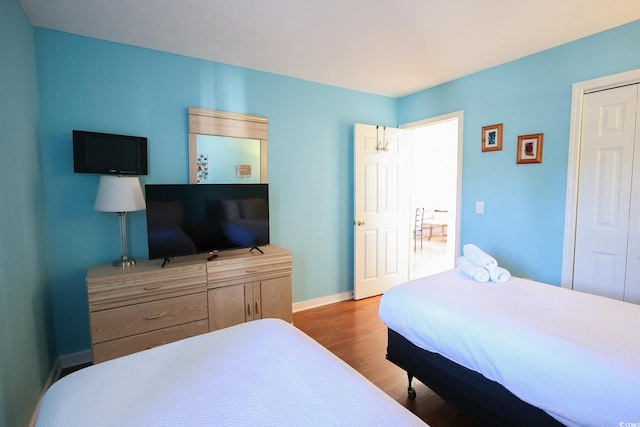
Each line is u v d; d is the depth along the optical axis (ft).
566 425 3.71
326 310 10.82
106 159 7.55
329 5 6.15
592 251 7.58
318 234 11.14
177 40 7.67
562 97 7.89
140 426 2.58
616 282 7.23
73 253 7.53
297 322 9.86
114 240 7.98
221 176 9.15
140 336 7.00
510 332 4.35
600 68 7.25
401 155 12.39
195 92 8.76
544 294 5.72
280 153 10.16
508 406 4.36
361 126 11.30
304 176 10.69
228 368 3.42
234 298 8.18
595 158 7.45
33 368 5.66
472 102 9.89
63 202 7.37
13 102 5.34
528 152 8.55
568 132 7.82
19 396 4.89
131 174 7.88
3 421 4.25
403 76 10.11
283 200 10.33
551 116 8.11
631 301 7.04
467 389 4.90
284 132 10.19
